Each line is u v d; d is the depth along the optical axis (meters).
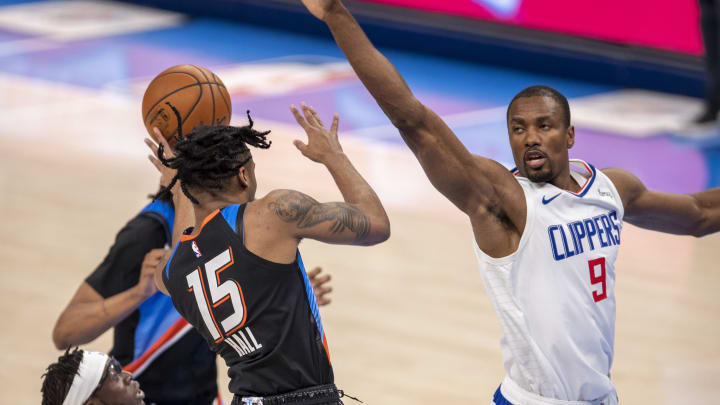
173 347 14.58
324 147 12.48
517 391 12.48
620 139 40.62
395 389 20.83
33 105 44.06
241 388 11.30
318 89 47.38
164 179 13.50
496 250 12.04
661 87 47.97
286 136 39.75
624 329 23.64
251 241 11.02
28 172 35.00
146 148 38.28
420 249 28.72
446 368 21.83
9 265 26.88
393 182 34.47
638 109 45.31
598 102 46.59
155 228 14.31
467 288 26.06
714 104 42.00
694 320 24.09
